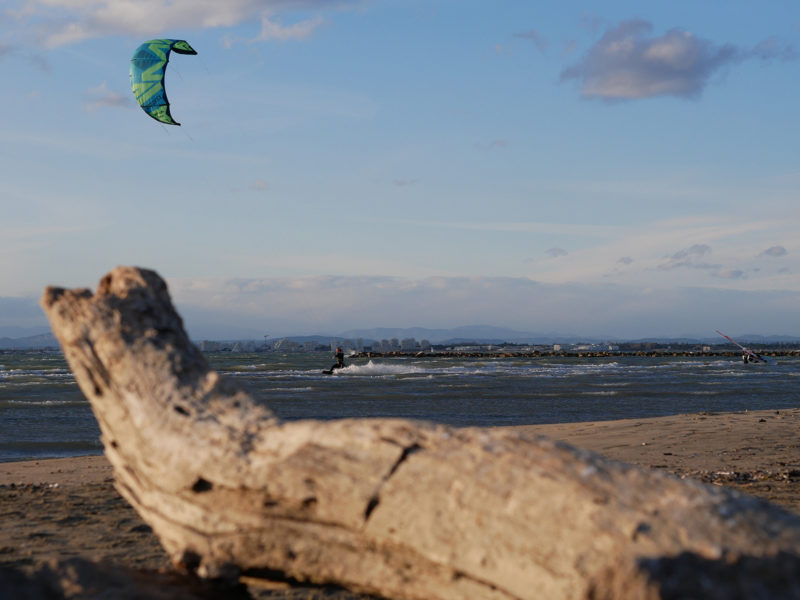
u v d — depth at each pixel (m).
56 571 3.46
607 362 88.44
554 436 14.05
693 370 59.84
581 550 3.13
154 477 4.13
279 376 45.03
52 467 11.28
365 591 3.75
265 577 3.92
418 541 3.50
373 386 34.22
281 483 3.75
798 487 8.53
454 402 24.75
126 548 5.98
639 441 13.18
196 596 3.77
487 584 3.36
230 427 4.07
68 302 4.45
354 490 3.63
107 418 4.34
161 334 4.44
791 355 130.12
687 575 2.87
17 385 34.31
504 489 3.41
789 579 2.91
